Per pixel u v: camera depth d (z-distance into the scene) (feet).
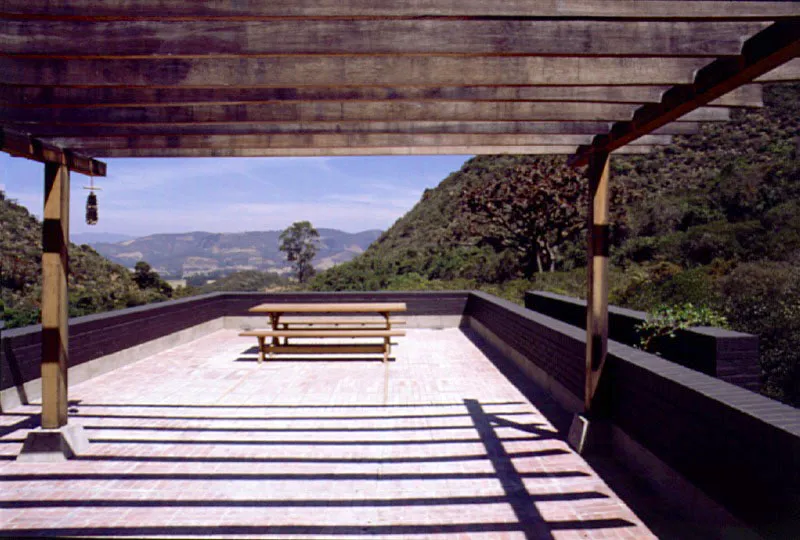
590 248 13.21
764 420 7.23
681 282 28.32
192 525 9.44
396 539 8.94
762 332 20.68
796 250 39.68
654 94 9.87
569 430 14.03
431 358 25.43
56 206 13.08
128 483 11.33
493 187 67.26
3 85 9.27
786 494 6.76
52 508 10.11
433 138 14.42
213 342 30.45
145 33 7.63
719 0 6.68
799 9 6.41
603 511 9.85
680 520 9.42
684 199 67.15
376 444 13.75
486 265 73.36
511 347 24.16
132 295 98.94
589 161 13.85
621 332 19.67
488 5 7.01
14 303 77.36
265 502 10.41
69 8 6.91
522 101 9.72
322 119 11.12
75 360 20.16
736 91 9.82
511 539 8.88
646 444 11.03
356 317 36.04
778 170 62.39
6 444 13.66
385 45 7.59
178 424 15.47
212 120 11.22
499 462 12.41
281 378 21.39
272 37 7.61
